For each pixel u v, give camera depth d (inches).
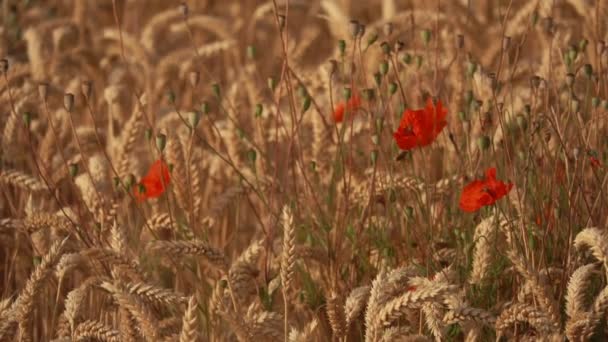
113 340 173.8
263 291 198.8
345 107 211.3
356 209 228.2
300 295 209.3
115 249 184.4
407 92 257.1
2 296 223.6
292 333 162.4
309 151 244.2
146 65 326.3
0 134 263.3
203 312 193.9
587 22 275.3
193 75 206.2
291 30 447.8
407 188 212.2
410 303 158.7
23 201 247.1
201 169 247.3
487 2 400.2
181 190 215.8
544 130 209.6
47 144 241.6
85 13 390.3
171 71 327.0
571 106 197.5
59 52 345.1
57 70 323.0
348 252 214.1
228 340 190.1
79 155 248.5
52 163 255.0
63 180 251.4
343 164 205.9
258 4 441.4
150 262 219.8
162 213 236.7
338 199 216.5
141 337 176.1
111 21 473.4
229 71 360.2
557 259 204.4
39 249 209.3
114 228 187.6
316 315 191.3
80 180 224.5
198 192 216.5
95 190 210.8
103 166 226.4
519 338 185.5
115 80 315.0
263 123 263.3
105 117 312.8
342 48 212.1
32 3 420.5
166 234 242.2
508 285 203.3
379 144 204.5
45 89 205.0
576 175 208.5
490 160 227.8
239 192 221.6
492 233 187.6
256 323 179.5
